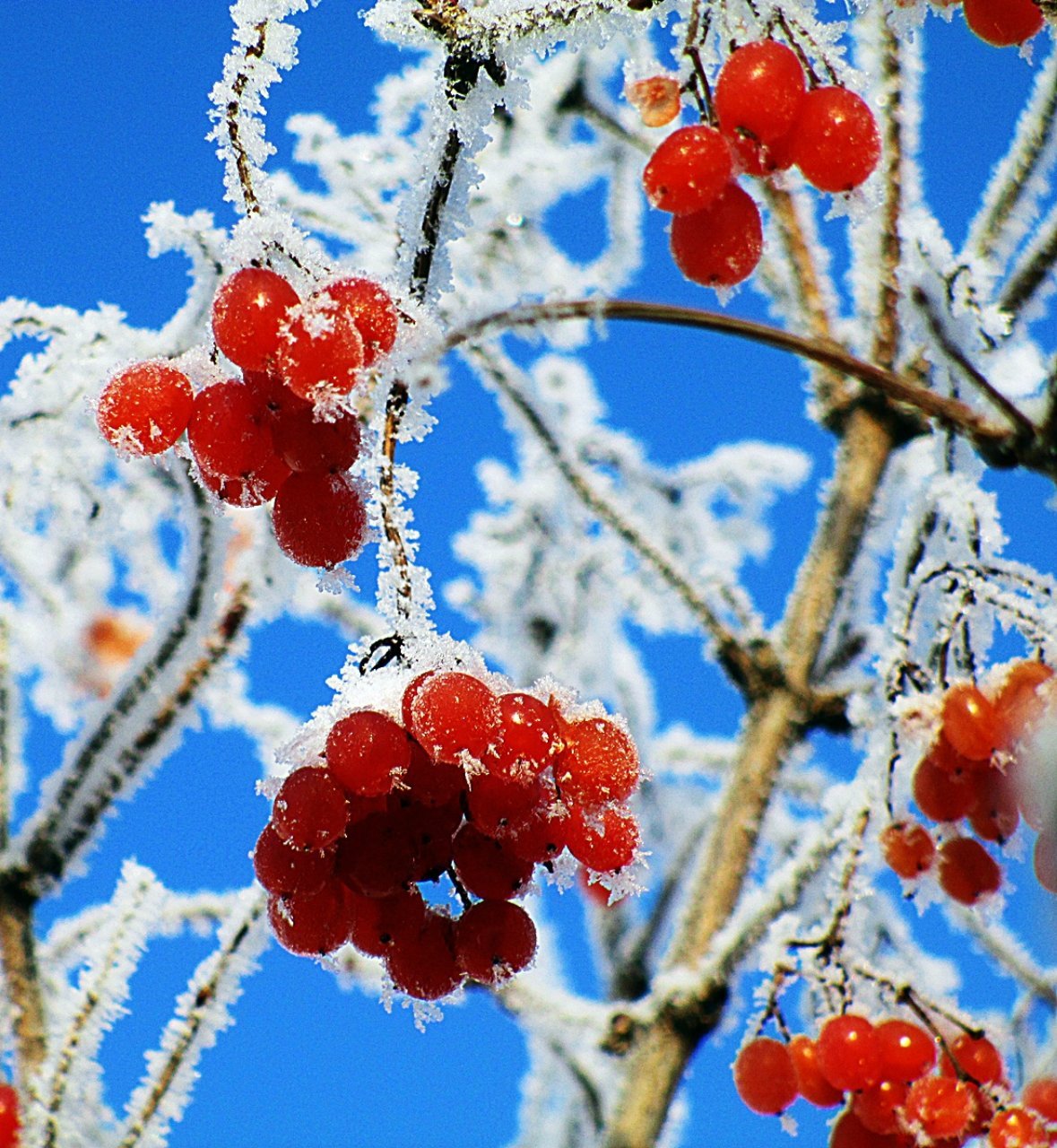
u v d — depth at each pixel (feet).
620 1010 1.85
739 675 1.91
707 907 1.86
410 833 1.48
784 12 1.57
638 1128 1.81
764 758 1.89
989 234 1.89
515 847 1.48
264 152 1.53
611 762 1.48
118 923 1.83
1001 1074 1.68
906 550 1.79
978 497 1.73
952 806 1.67
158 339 1.93
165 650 1.86
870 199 1.54
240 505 1.52
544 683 1.50
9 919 1.83
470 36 1.56
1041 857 1.65
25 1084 1.78
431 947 1.50
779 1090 1.69
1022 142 1.89
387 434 1.52
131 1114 1.79
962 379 1.73
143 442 1.50
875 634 1.90
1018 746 1.65
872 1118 1.67
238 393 1.50
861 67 1.89
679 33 1.59
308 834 1.46
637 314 1.56
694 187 1.52
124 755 1.85
